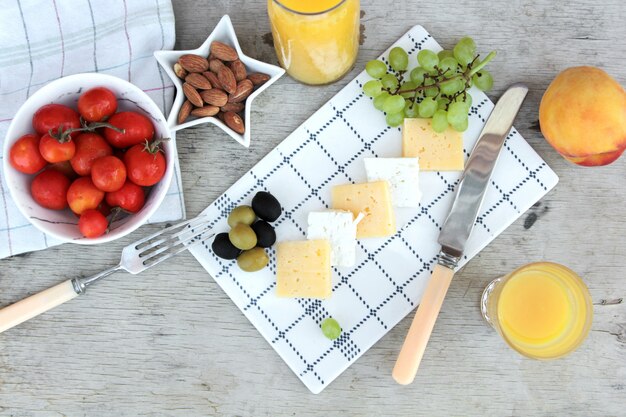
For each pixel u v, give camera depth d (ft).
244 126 2.00
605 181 2.09
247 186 2.09
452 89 1.98
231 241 1.98
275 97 2.11
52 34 2.03
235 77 1.99
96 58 2.06
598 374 2.06
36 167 1.81
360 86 2.10
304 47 1.89
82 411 2.07
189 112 2.00
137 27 2.04
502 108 2.07
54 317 2.08
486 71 2.10
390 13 2.12
